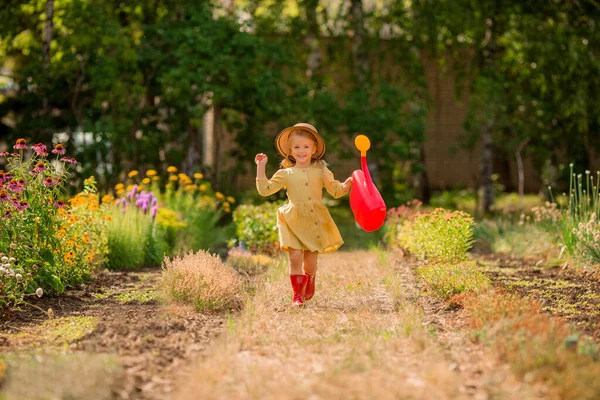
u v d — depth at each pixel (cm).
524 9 1612
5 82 1677
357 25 1550
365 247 1106
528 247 942
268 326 502
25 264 613
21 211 616
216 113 1427
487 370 395
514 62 1719
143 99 1428
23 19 1453
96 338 464
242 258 839
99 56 1345
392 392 354
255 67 1423
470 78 1719
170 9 1443
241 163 1473
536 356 386
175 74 1314
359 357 420
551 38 1560
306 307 577
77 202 774
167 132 1445
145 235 884
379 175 1556
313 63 1691
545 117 1642
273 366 404
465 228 827
